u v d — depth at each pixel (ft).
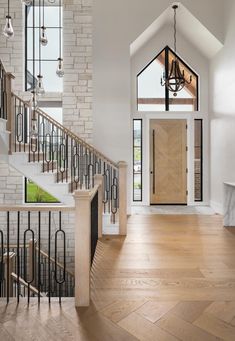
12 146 14.97
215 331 6.65
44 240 20.48
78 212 7.95
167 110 23.45
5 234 20.43
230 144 18.45
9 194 20.80
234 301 8.04
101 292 8.58
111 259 11.26
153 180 23.44
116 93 20.07
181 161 23.48
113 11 19.97
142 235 14.61
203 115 23.03
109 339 6.38
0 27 20.74
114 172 16.76
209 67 22.63
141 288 8.84
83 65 20.74
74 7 20.67
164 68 23.16
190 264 10.77
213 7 19.49
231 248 12.59
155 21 19.92
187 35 22.02
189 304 7.88
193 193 23.25
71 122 20.75
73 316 7.33
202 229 15.79
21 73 20.80
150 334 6.55
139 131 23.38
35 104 14.46
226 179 19.19
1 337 6.47
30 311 7.60
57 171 15.38
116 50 20.01
